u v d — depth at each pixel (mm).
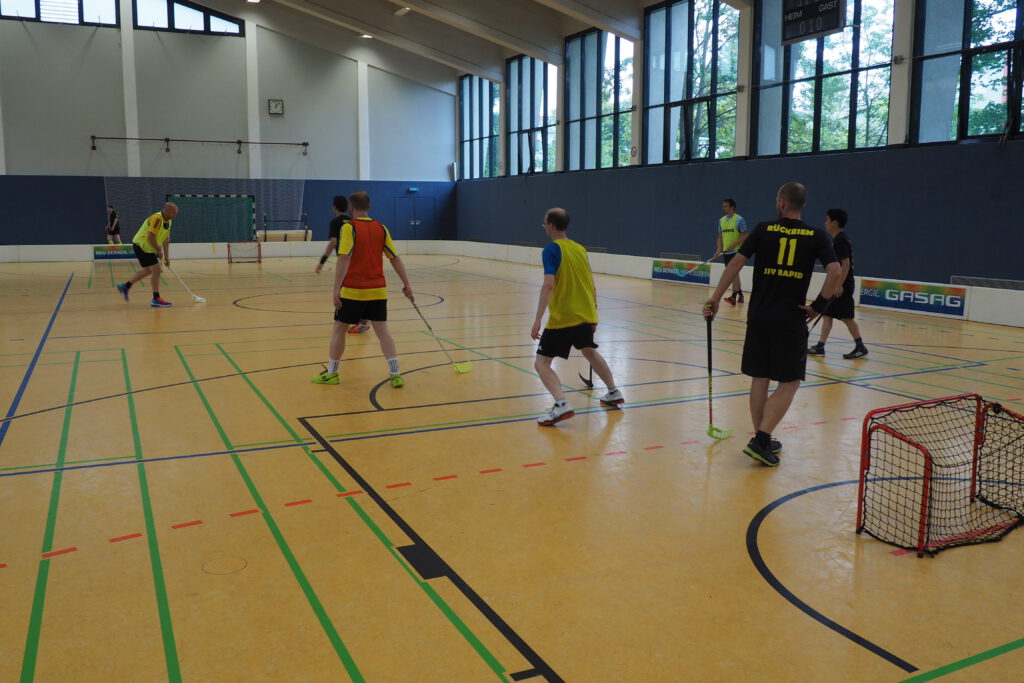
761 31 16547
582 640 2869
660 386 7160
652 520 4027
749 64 16734
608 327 10992
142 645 2795
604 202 21438
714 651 2805
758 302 4793
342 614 3035
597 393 6863
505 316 11969
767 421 4828
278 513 4055
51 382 7102
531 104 25156
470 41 26000
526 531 3869
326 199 28109
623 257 20422
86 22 24312
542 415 6086
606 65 21609
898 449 5262
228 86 26234
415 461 4934
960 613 3098
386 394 6742
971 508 4215
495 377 7469
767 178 16281
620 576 3396
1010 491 4445
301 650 2775
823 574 3432
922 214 13273
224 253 26406
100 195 24891
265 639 2846
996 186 12125
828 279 4617
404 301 14039
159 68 25297
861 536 3846
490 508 4160
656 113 19844
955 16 12812
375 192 28781
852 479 4676
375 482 4539
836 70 14961
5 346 8961
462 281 18312
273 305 13141
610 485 4539
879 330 10938
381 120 28656
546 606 3121
